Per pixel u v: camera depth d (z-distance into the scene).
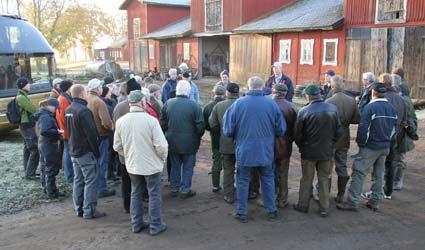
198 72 31.33
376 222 5.51
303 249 4.81
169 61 35.19
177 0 39.00
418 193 6.54
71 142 5.67
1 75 11.09
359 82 17.92
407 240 4.99
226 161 6.25
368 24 17.39
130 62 41.81
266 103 5.40
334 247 4.84
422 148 9.26
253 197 6.48
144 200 6.47
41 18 42.44
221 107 6.18
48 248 4.95
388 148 5.73
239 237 5.14
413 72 15.85
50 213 6.09
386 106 5.59
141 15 38.91
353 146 9.84
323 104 5.54
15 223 5.74
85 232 5.38
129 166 5.18
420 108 15.30
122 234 5.29
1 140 11.58
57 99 6.95
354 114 5.87
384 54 16.83
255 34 24.27
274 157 5.84
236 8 25.95
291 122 5.87
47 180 6.60
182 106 6.35
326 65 19.52
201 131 6.46
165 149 5.11
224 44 32.09
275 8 26.25
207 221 5.65
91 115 5.64
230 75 26.95
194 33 30.44
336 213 5.84
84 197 5.81
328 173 5.69
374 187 5.86
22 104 7.47
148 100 6.51
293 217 5.72
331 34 19.12
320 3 23.55
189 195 6.62
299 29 19.53
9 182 7.39
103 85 7.46
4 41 11.25
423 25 15.37
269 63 23.28
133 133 5.09
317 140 5.52
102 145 6.65
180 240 5.09
